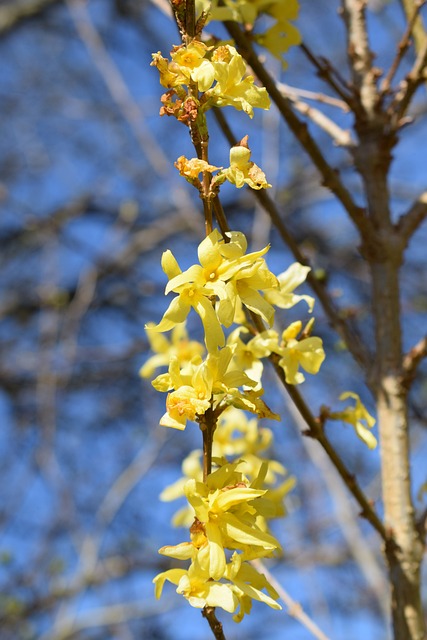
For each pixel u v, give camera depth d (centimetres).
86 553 484
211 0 227
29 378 717
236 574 138
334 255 720
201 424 141
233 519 133
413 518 207
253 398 142
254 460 234
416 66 250
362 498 198
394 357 228
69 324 672
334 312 239
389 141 256
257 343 176
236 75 146
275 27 249
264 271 146
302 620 201
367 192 254
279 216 232
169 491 244
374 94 262
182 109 142
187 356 243
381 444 219
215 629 136
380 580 349
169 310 138
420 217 247
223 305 135
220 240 144
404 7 276
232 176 138
